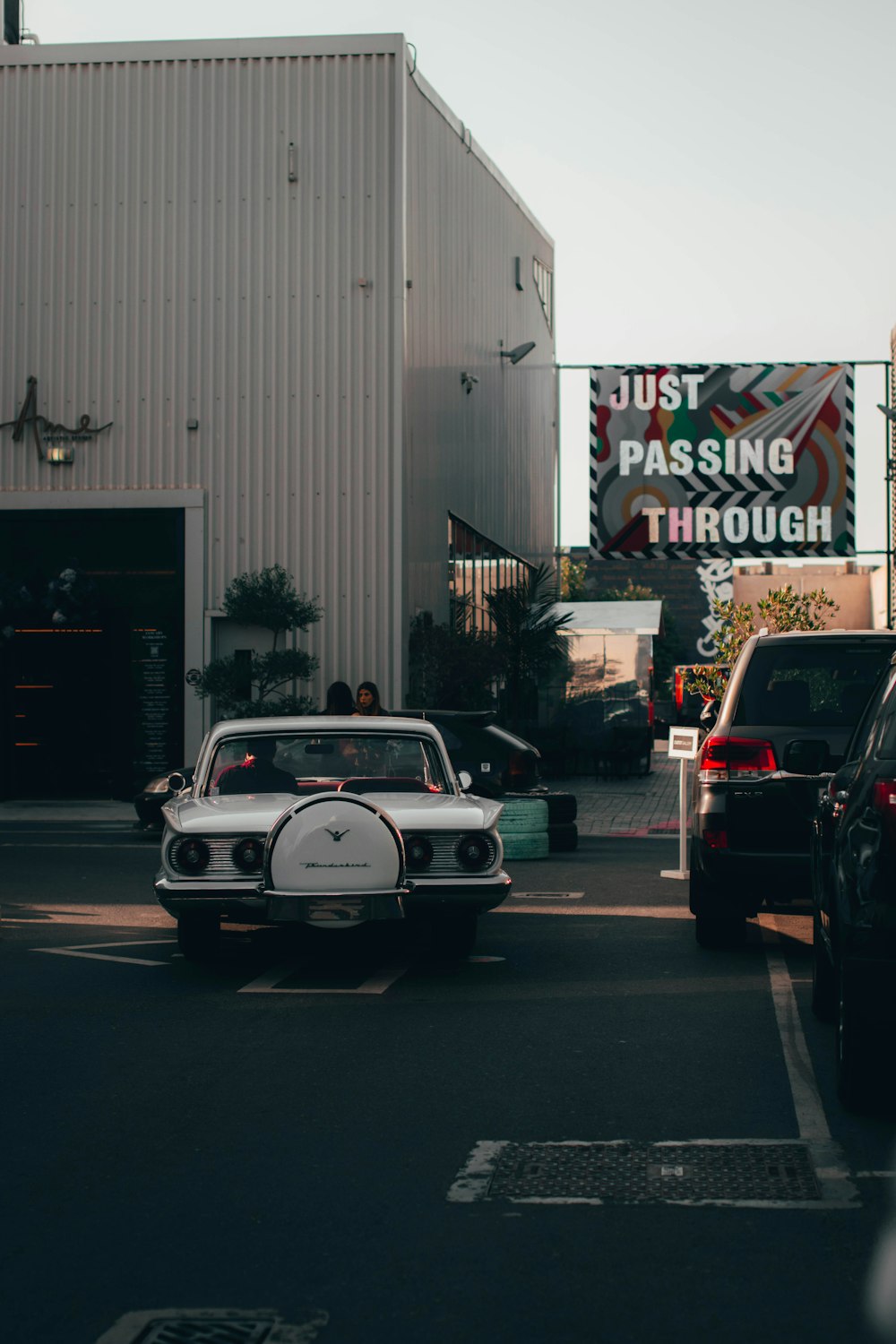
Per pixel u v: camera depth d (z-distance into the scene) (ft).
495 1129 18.43
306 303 77.92
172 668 78.23
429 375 84.17
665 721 195.42
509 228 111.04
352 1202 15.66
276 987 28.25
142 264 78.84
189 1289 13.28
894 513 93.86
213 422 78.18
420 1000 26.91
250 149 78.38
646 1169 16.67
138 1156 17.43
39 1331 12.41
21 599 77.66
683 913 38.09
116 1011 26.07
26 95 79.77
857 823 18.66
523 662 94.27
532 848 52.08
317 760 33.09
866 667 30.17
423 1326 12.41
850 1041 18.28
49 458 78.79
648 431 94.38
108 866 49.73
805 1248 14.15
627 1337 12.16
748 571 318.86
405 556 77.30
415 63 81.20
